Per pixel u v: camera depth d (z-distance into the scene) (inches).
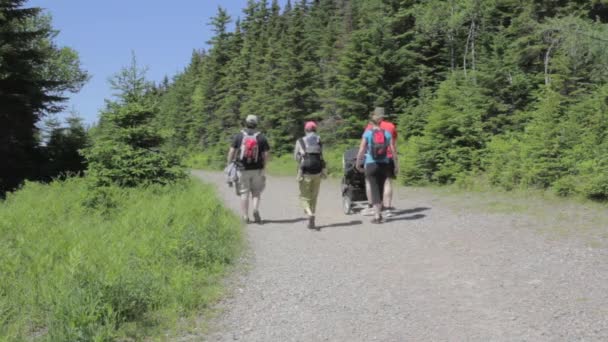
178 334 159.5
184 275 205.8
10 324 159.5
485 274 217.6
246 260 258.2
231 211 404.2
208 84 2400.3
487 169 553.6
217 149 1827.0
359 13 1588.3
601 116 446.3
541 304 176.7
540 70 847.7
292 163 1235.9
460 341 150.0
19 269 215.9
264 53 2091.5
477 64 955.3
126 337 155.1
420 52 1095.0
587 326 154.6
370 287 207.9
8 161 723.4
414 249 271.6
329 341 153.6
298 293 202.1
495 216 354.3
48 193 458.6
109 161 462.9
